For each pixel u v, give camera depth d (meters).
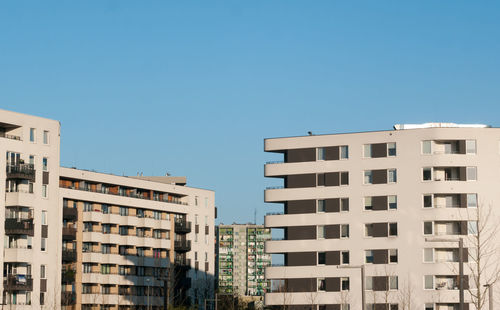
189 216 198.38
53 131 143.50
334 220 138.12
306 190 140.00
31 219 137.75
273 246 140.75
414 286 133.38
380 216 136.12
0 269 134.50
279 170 141.88
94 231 173.38
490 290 109.81
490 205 132.75
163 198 191.88
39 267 139.12
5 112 136.25
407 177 135.38
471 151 134.12
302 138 141.38
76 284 170.12
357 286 136.00
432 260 133.50
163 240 188.88
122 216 179.88
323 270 137.75
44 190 141.12
